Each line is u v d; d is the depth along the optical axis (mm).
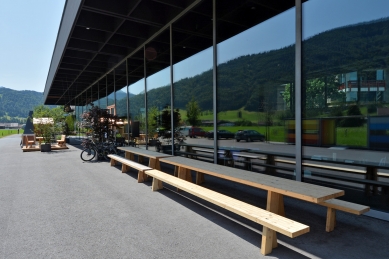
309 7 3750
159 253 2502
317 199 2355
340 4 3438
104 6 5953
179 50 6590
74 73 12766
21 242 2789
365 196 3332
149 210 3768
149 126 8352
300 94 3838
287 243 2629
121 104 10656
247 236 2865
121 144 10484
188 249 2572
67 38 7695
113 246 2666
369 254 2375
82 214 3631
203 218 3426
